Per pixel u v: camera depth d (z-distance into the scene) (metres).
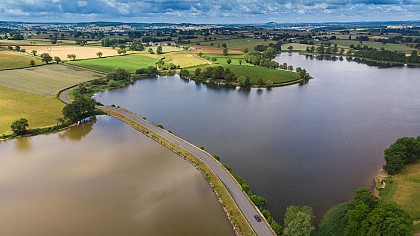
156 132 114.00
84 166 90.44
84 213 69.81
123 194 76.62
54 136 114.12
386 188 75.00
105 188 79.19
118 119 132.12
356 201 60.16
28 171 87.94
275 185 79.69
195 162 90.88
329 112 141.50
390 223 49.50
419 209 66.00
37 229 65.06
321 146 103.69
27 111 134.50
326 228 59.94
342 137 111.25
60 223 66.75
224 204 71.25
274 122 128.62
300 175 84.62
